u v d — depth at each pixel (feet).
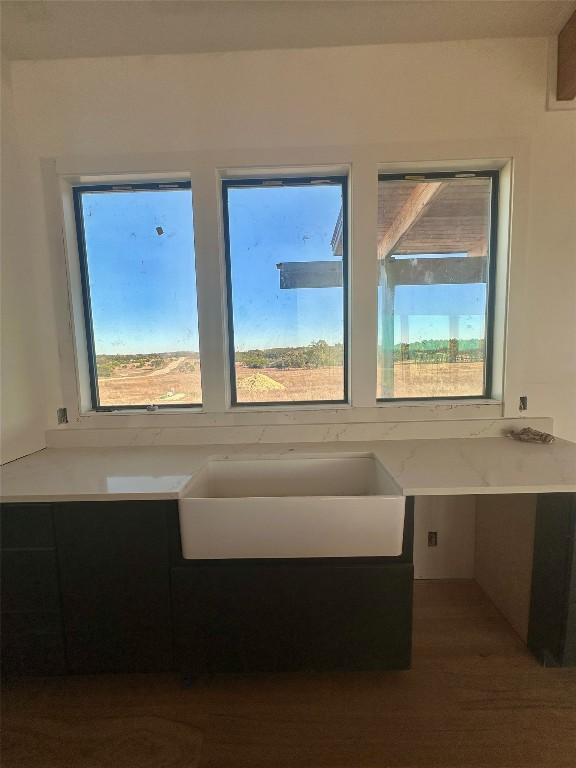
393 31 5.39
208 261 6.02
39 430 6.18
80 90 5.82
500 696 4.46
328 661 4.44
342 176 6.16
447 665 4.91
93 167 5.89
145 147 5.87
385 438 6.31
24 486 4.55
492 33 5.46
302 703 4.42
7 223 5.61
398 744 3.94
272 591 4.37
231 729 4.13
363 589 4.35
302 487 5.81
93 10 4.94
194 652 4.47
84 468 5.22
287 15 5.08
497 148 5.71
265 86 5.73
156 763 3.82
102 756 3.90
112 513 4.36
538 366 6.18
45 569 4.41
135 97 5.80
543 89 5.64
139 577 4.41
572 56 5.29
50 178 5.94
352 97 5.71
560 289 6.02
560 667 4.85
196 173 5.86
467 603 6.12
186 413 6.33
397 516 4.29
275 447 6.07
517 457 5.27
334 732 4.07
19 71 5.80
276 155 5.80
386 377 6.53
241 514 4.33
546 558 4.75
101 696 4.58
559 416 6.28
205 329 6.16
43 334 6.24
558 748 3.88
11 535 4.38
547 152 5.75
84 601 4.45
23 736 4.12
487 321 6.42
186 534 4.35
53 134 5.88
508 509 5.63
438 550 6.75
